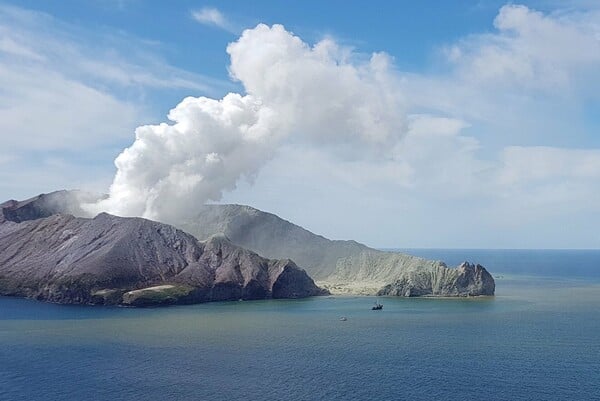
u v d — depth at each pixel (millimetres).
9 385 163625
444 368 181625
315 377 170625
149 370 177750
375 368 181125
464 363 188000
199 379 168125
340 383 164750
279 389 159000
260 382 165375
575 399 152125
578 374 175125
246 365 184000
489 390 159125
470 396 154000
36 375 173125
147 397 152375
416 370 178750
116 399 151125
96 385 162875
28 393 156875
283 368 180500
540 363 188375
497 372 177125
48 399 151875
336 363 187250
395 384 164000
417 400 150500
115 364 185000
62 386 162375
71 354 198750
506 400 151125
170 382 165000
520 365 185625
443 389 159750
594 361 191500
